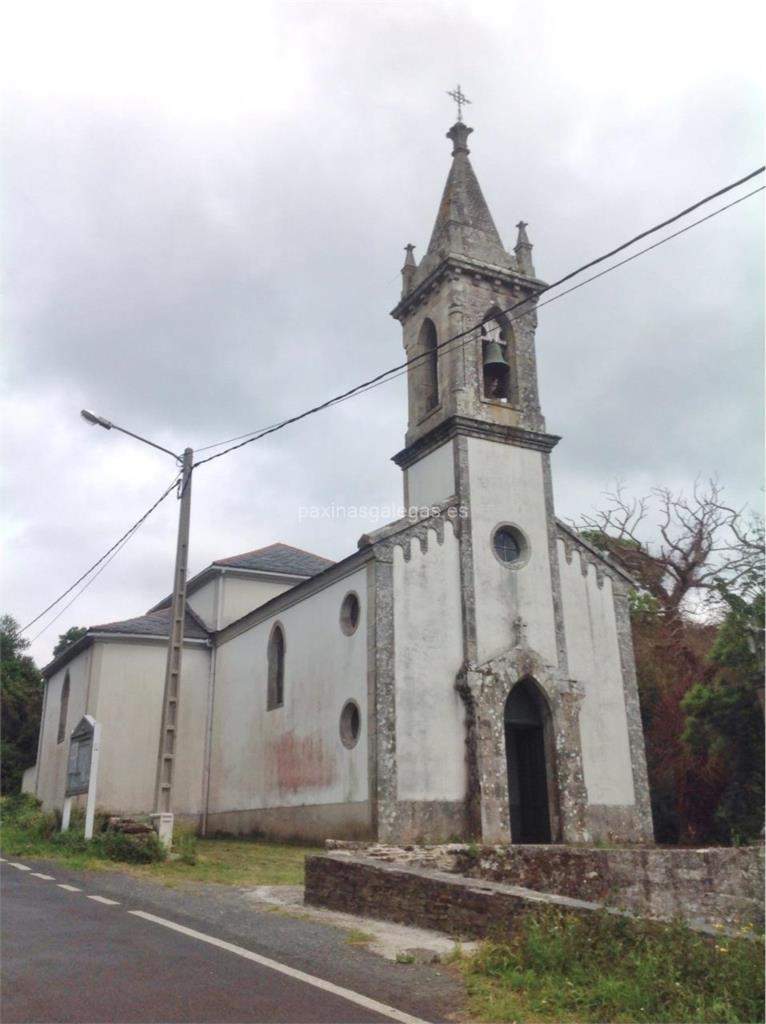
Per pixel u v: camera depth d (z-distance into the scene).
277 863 17.97
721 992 7.29
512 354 25.50
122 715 29.33
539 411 25.12
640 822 23.19
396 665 20.95
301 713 24.27
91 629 29.67
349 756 21.39
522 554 23.81
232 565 33.28
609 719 23.77
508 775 23.31
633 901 14.38
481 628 22.34
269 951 9.09
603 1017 7.18
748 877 15.98
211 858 18.44
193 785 29.70
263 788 25.86
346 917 11.45
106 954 8.62
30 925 10.09
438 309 25.53
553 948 8.36
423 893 10.73
